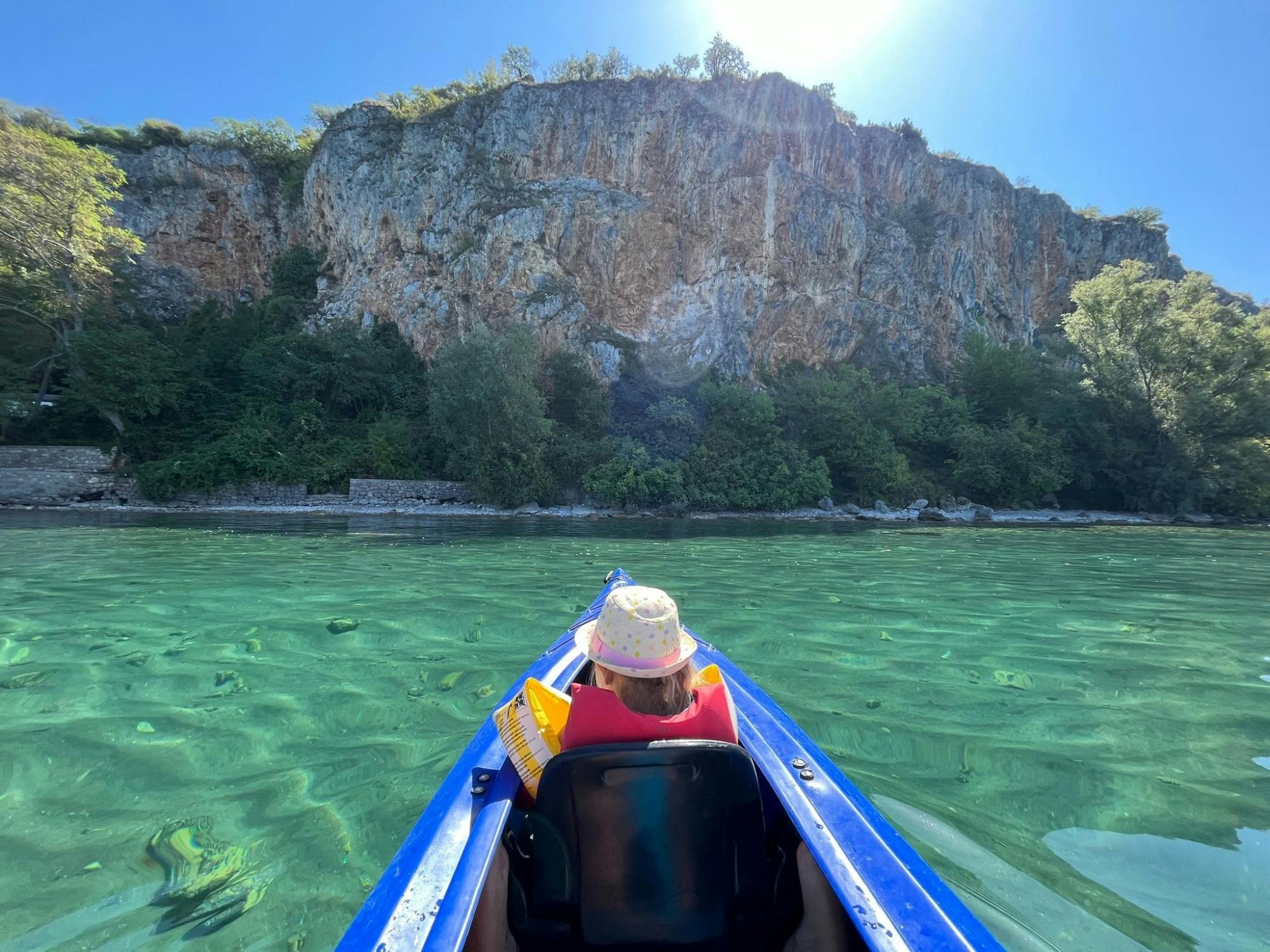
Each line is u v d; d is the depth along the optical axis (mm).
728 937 1695
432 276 37219
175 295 39562
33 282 25484
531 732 1904
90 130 42031
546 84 39375
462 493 27875
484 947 1653
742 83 40969
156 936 2121
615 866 1580
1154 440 32844
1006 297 51781
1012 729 3945
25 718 3977
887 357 42531
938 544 16094
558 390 32906
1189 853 2635
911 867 1684
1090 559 13164
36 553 11141
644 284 38344
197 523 17828
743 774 1586
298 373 31719
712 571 10602
